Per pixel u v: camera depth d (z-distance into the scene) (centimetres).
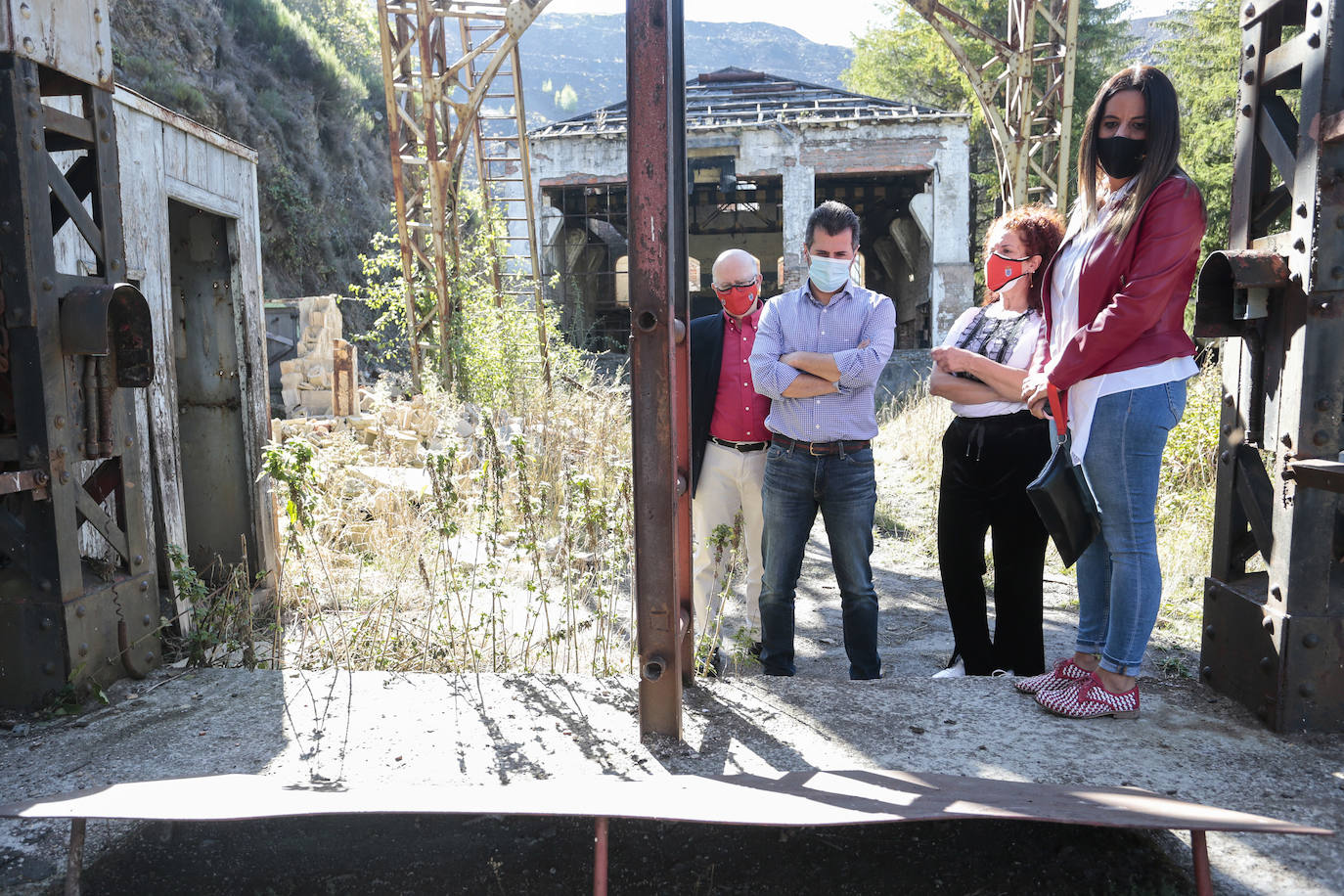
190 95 2061
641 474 251
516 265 2097
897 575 616
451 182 1351
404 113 1282
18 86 273
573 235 2361
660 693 262
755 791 195
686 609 299
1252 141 283
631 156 233
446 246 1366
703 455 421
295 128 2494
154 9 2162
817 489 362
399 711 289
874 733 266
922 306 2406
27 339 280
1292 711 260
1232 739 259
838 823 168
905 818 170
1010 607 359
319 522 519
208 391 522
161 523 425
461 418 1030
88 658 298
